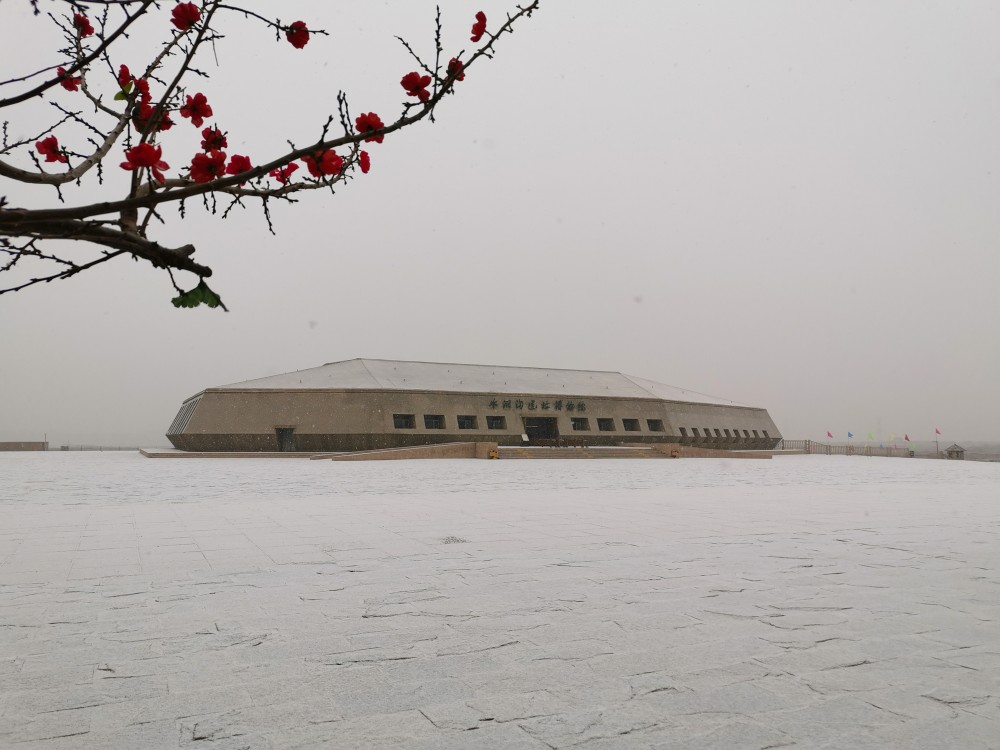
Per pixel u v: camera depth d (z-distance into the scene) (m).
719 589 7.23
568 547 9.92
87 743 3.69
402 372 55.75
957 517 13.65
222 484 22.78
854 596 6.93
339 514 14.09
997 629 5.76
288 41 2.68
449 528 11.95
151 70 2.67
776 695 4.34
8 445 59.84
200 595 7.02
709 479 26.45
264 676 4.71
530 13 2.59
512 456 46.66
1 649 5.30
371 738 3.76
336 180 2.63
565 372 64.44
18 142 2.49
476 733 3.81
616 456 50.16
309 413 48.06
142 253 2.21
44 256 2.06
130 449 69.25
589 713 4.08
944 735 3.75
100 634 5.69
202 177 2.39
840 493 19.66
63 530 11.72
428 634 5.66
